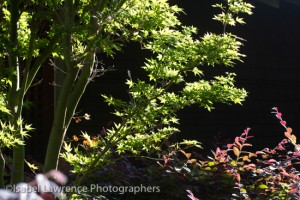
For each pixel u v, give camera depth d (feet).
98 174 16.25
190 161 17.30
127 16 13.65
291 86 35.96
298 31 36.22
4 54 14.08
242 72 33.60
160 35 14.26
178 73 14.42
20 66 17.40
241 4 15.60
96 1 13.92
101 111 28.22
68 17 13.85
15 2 13.52
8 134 13.01
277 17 35.14
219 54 14.08
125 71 29.04
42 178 6.95
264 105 34.53
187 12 30.96
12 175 13.80
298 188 14.42
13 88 13.79
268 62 34.78
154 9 14.07
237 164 16.78
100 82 28.40
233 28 33.06
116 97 28.66
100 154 14.29
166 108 14.47
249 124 33.78
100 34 13.71
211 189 16.24
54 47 14.56
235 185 16.12
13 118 13.71
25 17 15.10
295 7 35.24
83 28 13.75
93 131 27.86
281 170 16.11
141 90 14.23
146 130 15.35
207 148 31.40
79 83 14.26
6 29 14.23
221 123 32.53
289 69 35.81
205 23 31.50
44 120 25.41
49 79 25.40
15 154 13.82
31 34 14.21
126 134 14.37
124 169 17.19
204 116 31.86
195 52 14.03
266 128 34.55
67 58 13.91
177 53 14.19
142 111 14.10
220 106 32.60
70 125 27.14
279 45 35.32
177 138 30.60
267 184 15.70
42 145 25.34
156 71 14.35
